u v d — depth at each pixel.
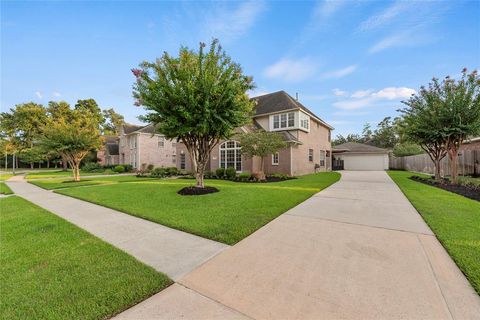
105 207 6.52
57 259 3.11
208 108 7.32
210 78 7.17
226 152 17.44
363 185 10.25
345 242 3.55
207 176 16.11
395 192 8.16
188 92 7.09
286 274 2.63
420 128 10.35
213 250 3.38
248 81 8.23
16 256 3.23
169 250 3.41
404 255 3.05
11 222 5.05
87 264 2.95
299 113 17.39
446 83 9.62
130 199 7.44
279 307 2.05
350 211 5.48
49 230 4.44
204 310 2.03
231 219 4.88
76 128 14.69
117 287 2.40
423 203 6.07
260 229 4.26
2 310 2.05
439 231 3.88
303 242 3.59
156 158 27.14
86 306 2.10
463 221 4.42
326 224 4.49
